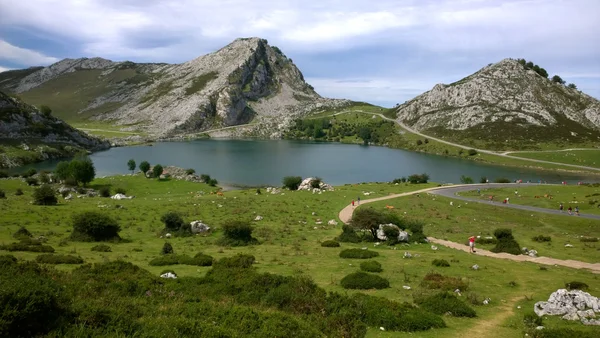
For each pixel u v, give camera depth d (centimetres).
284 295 2273
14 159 17575
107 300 1925
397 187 11094
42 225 5444
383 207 8075
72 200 8481
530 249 5069
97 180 12150
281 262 3594
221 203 8256
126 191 10912
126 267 2700
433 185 11581
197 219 6506
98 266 2648
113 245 4425
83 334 1475
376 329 2062
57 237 4706
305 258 3881
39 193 7494
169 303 2072
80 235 4594
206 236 5322
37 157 18925
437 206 8294
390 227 5234
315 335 1791
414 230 5578
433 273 3147
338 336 1892
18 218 5794
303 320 1981
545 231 6512
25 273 1889
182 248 4422
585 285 2978
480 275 3344
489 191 10556
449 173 17550
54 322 1512
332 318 2055
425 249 4809
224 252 4156
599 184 11719
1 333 1348
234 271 2709
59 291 1705
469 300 2603
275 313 1952
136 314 1805
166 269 3106
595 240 5659
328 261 3734
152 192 11000
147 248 4328
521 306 2517
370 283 2797
